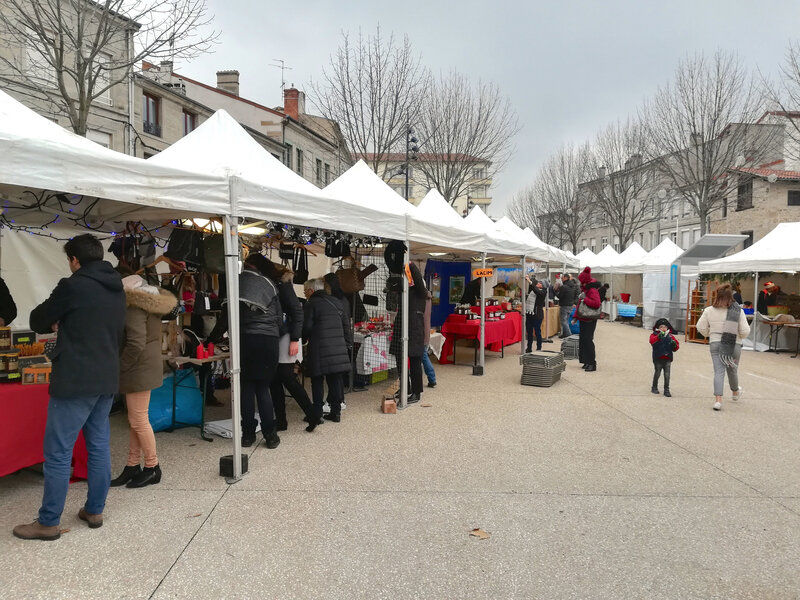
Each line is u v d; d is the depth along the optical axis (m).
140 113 18.30
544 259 12.80
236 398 4.28
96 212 5.03
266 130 26.58
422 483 4.31
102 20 10.17
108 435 3.46
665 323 7.80
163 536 3.34
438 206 10.46
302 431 5.67
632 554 3.27
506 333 11.31
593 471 4.68
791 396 7.93
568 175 36.34
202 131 6.09
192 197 3.89
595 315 9.74
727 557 3.25
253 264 5.03
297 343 5.27
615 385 8.55
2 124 3.23
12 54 12.76
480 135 22.16
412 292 6.84
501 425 6.03
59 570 2.94
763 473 4.70
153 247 5.88
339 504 3.88
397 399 6.99
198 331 5.61
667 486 4.37
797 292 15.16
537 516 3.77
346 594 2.79
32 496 3.89
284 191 4.65
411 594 2.81
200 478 4.30
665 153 26.31
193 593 2.77
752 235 31.45
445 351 10.27
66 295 3.16
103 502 3.45
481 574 3.01
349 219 5.51
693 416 6.65
